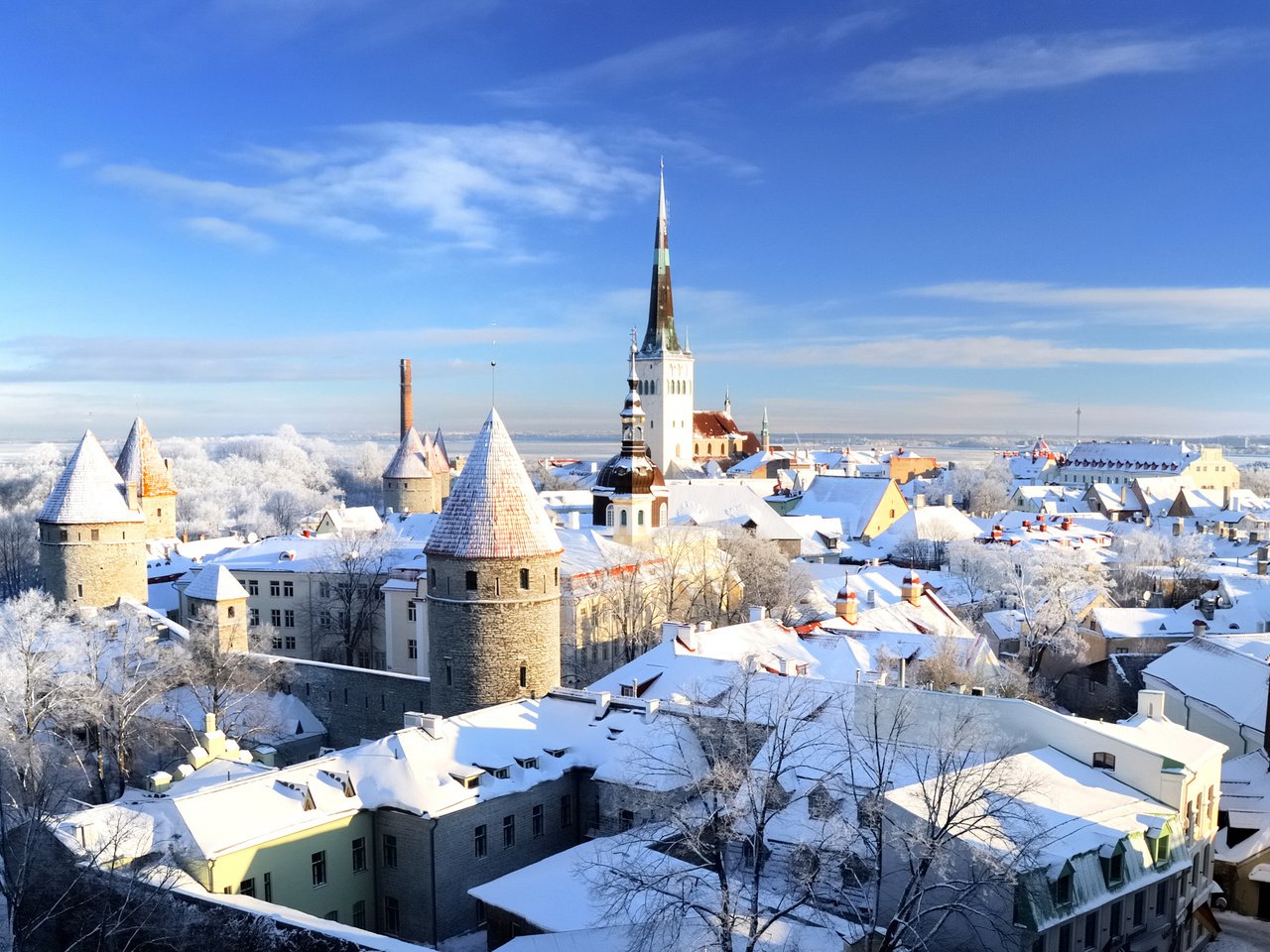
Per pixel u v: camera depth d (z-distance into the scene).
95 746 81.81
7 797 66.75
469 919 56.03
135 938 45.28
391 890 55.62
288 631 117.62
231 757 66.12
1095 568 119.00
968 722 48.66
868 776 51.47
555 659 74.44
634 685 70.94
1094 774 52.12
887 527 189.38
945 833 40.69
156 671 81.44
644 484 132.00
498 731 63.22
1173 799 49.97
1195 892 53.16
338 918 54.19
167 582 127.12
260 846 50.44
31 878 50.12
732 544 134.50
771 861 50.31
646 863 48.72
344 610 114.06
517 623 71.75
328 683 86.12
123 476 142.75
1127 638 102.44
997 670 83.00
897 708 53.66
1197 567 131.75
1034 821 43.06
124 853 47.84
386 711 82.31
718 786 45.03
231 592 102.75
